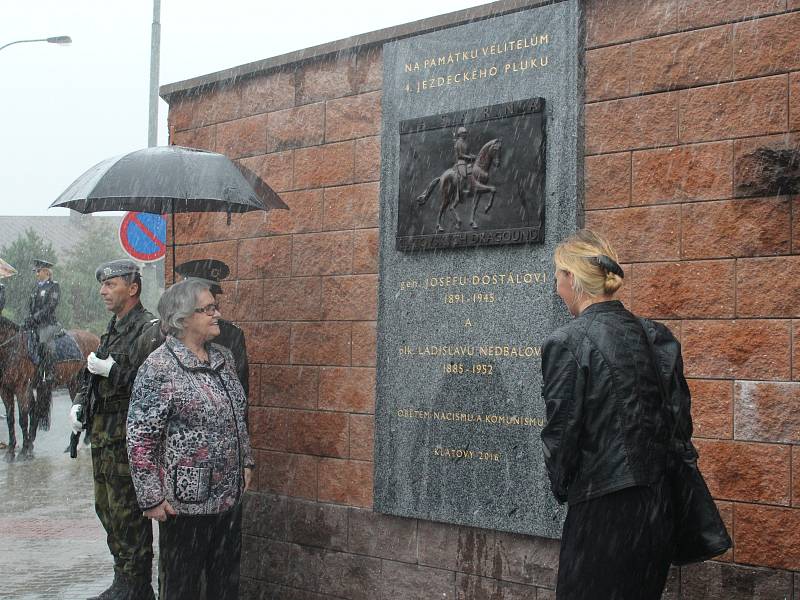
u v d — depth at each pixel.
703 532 3.41
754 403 4.27
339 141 5.98
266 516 6.23
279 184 6.33
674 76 4.57
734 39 4.40
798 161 4.19
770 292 4.25
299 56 6.16
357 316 5.80
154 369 4.59
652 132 4.63
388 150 5.64
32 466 11.46
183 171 5.38
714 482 4.36
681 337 4.49
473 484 5.13
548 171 4.93
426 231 5.36
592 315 3.47
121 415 5.53
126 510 5.50
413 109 5.53
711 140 4.45
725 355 4.36
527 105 4.97
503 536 5.05
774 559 4.19
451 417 5.23
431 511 5.30
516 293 5.02
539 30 5.01
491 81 5.19
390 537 5.54
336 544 5.82
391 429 5.50
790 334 4.19
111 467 5.50
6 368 11.84
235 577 4.96
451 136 5.29
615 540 3.29
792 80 4.23
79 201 5.93
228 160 5.65
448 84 5.38
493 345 5.09
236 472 4.76
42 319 12.27
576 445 3.36
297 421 6.10
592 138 4.83
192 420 4.60
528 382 4.95
